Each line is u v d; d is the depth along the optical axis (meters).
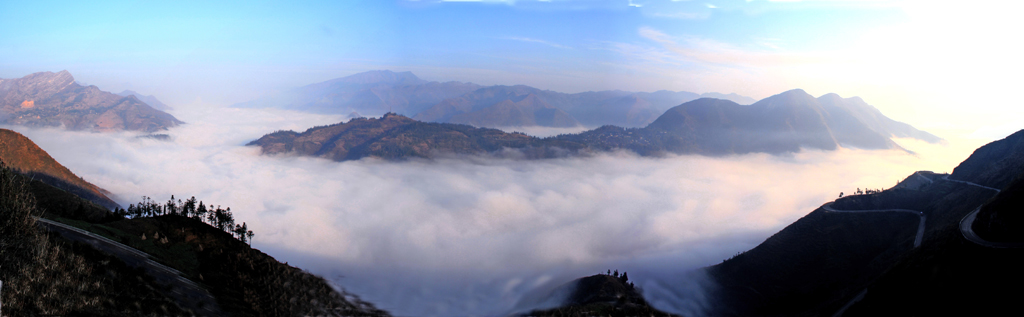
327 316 74.25
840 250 159.00
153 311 48.72
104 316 42.88
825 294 134.12
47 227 58.59
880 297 91.94
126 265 57.69
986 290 72.00
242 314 62.59
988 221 85.50
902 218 164.62
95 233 71.81
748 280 164.62
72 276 47.28
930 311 76.88
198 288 65.44
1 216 47.25
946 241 89.31
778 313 136.75
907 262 95.12
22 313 38.25
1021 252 74.56
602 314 91.25
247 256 86.75
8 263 43.72
